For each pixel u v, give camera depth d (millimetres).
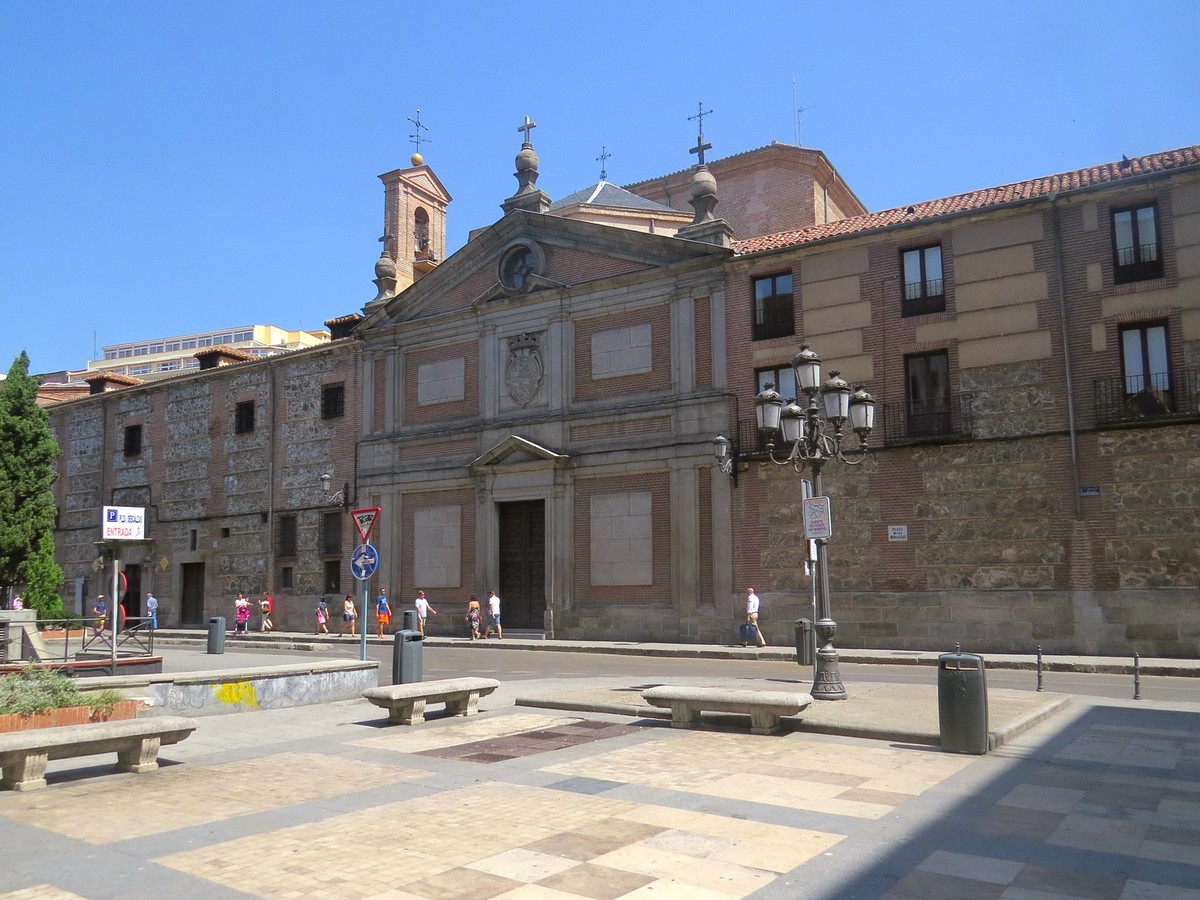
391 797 8188
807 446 15117
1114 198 24281
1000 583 24734
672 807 7707
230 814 7621
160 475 44656
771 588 27984
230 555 41531
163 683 13195
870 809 7605
